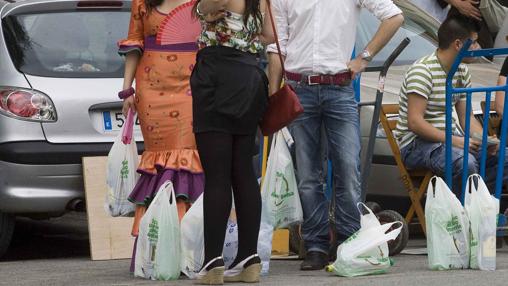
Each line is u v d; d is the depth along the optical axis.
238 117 13.09
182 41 14.77
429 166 16.80
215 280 13.31
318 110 14.91
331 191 16.39
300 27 14.83
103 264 17.08
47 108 17.30
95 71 17.81
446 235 14.59
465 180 16.11
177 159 14.67
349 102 14.87
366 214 14.91
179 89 14.78
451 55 16.78
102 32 18.36
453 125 17.16
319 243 15.27
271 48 14.94
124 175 15.02
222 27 13.13
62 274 15.59
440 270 14.55
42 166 17.19
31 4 18.39
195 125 13.25
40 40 17.97
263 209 14.73
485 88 15.98
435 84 16.86
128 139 15.00
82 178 17.44
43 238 21.62
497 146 17.05
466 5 24.14
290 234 16.94
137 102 14.95
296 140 15.09
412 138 17.05
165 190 14.15
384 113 17.66
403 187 18.09
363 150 18.27
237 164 13.34
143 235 14.29
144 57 14.88
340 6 14.75
